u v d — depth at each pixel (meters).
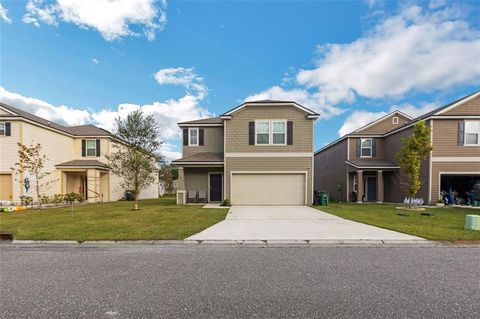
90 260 4.88
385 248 5.77
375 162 19.28
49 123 19.45
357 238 6.48
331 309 2.96
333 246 5.95
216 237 6.60
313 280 3.85
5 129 16.61
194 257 5.05
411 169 13.12
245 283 3.73
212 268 4.40
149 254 5.28
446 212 11.86
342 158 21.41
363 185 19.91
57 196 16.95
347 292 3.42
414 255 5.20
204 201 16.45
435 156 15.35
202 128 17.78
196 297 3.28
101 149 20.94
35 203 16.30
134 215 10.60
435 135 15.45
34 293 3.43
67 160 20.44
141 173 14.18
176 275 4.07
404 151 13.49
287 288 3.55
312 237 6.60
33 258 5.03
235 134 15.41
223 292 3.42
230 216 10.31
